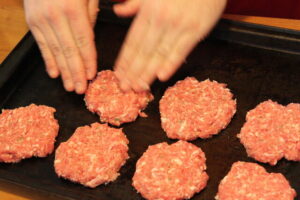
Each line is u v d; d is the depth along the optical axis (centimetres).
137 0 62
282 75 70
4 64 73
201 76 72
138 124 69
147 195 62
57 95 72
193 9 62
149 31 62
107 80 72
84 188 63
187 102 68
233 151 65
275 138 64
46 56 68
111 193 63
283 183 61
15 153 66
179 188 61
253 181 61
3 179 62
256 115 66
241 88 70
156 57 63
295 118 65
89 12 69
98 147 65
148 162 63
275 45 72
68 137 68
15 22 81
